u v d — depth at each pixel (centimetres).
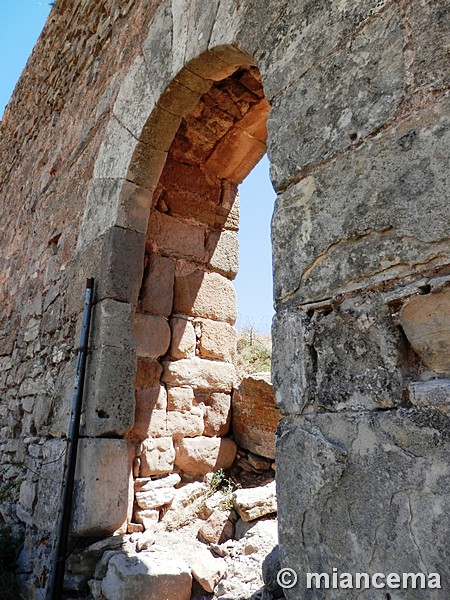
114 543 255
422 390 115
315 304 148
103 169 332
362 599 116
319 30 169
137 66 323
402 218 128
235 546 265
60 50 488
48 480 286
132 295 295
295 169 164
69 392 293
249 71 294
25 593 265
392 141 135
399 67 138
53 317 355
